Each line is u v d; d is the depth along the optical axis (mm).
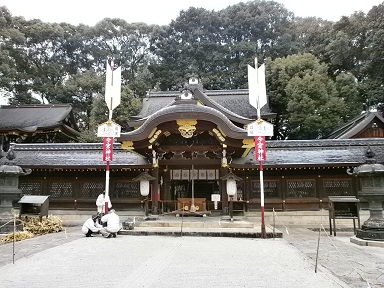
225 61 64188
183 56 66375
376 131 26844
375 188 11289
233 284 5801
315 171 18906
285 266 7297
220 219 15203
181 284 5789
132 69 71562
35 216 14523
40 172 19969
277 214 18672
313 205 18688
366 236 10891
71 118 42219
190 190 20062
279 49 59625
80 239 11469
